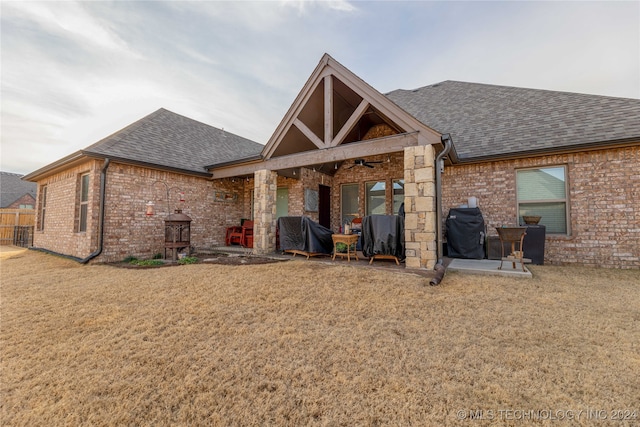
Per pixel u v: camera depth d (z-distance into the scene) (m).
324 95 7.22
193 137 11.12
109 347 2.68
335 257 6.93
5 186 25.09
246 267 5.86
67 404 1.90
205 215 9.79
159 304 3.82
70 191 8.39
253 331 3.01
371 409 1.82
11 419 1.79
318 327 3.09
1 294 4.34
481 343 2.66
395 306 3.62
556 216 6.89
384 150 6.09
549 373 2.16
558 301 3.77
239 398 1.95
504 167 7.38
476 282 4.60
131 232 7.74
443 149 6.12
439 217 6.07
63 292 4.41
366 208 10.38
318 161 7.03
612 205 6.17
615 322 3.10
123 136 8.45
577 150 6.36
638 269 5.87
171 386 2.10
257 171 8.18
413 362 2.35
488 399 1.88
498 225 7.40
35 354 2.57
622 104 6.96
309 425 1.70
